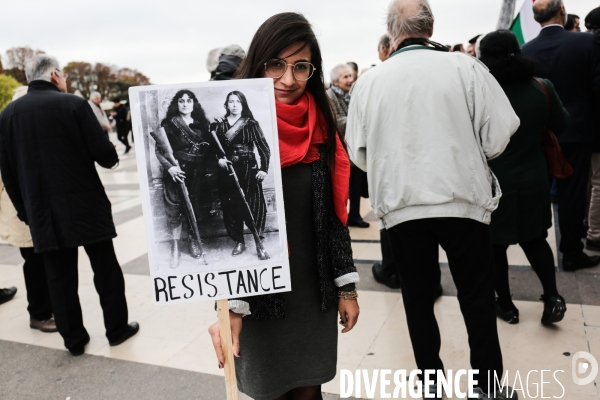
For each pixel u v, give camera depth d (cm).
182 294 125
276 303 141
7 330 321
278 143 124
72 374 262
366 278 361
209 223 123
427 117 181
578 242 335
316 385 161
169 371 258
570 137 321
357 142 201
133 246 486
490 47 242
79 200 267
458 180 182
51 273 273
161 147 120
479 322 194
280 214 126
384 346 266
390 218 196
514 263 365
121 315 288
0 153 268
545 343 253
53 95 263
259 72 137
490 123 184
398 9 192
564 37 322
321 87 145
